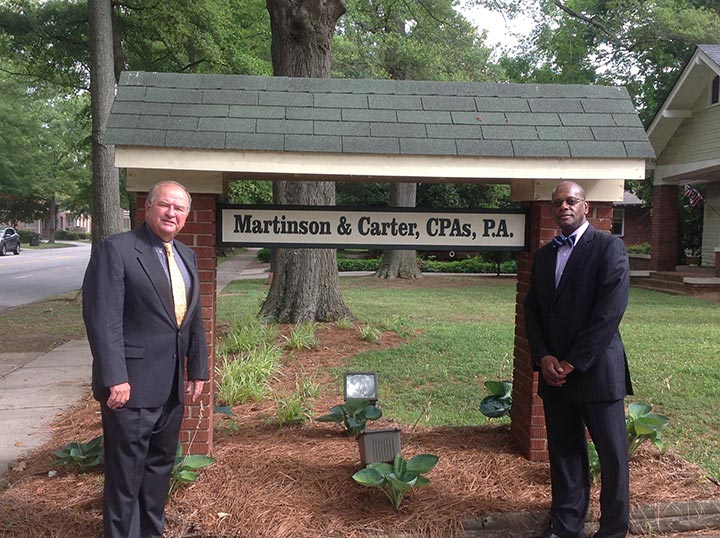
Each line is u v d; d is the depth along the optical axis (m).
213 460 3.82
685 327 10.75
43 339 10.44
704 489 3.97
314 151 3.82
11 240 39.53
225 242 4.24
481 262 25.52
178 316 3.23
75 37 16.72
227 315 12.12
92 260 3.04
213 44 16.62
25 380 7.52
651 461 4.37
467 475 4.09
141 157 3.79
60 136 50.38
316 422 5.31
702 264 22.42
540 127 4.12
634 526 3.70
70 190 51.03
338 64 19.38
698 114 18.06
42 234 70.38
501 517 3.59
